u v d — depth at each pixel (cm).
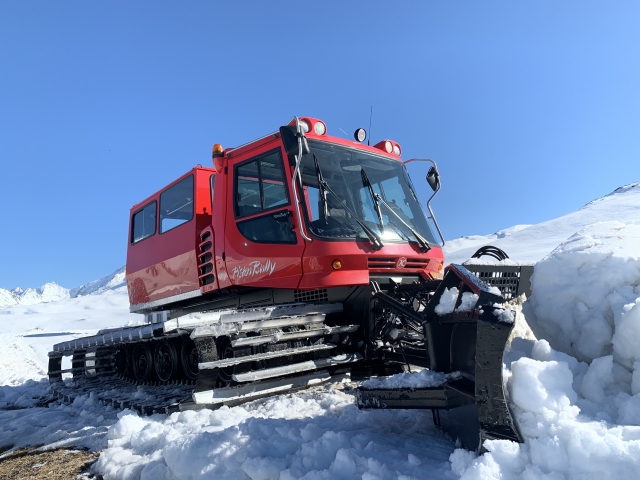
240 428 297
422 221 575
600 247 299
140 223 772
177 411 417
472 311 264
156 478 279
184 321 390
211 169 647
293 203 473
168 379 576
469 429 256
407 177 596
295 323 443
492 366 228
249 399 424
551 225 5666
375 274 484
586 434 196
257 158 521
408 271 509
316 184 492
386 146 588
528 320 330
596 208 6556
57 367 791
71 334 2083
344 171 517
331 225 472
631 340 243
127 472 295
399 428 316
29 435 440
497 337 230
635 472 179
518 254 3478
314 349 443
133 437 353
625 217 5391
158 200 716
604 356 258
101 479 303
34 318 3494
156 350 614
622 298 269
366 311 465
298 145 445
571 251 307
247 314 417
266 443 273
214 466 261
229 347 438
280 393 454
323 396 434
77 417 512
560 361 254
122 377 708
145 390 562
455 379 273
